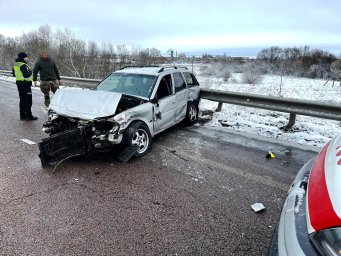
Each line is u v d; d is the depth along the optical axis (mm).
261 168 4926
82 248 2986
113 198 3938
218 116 8438
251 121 7902
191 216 3537
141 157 5391
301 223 1962
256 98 7562
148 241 3102
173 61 22609
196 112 7910
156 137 6645
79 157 5324
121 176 4590
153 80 6254
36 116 8617
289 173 4742
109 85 6547
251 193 4086
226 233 3236
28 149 5715
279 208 3717
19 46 36000
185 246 3031
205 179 4508
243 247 3023
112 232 3238
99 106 5039
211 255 2916
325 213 1839
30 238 3129
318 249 1741
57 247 2998
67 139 4809
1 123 7734
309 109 6723
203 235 3201
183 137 6645
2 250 2947
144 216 3535
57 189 4160
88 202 3832
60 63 26281
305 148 5918
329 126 7305
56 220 3441
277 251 2031
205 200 3898
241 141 6367
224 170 4840
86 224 3373
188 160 5262
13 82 18875
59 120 5461
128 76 6590
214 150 5789
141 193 4070
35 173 4656
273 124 7625
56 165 4812
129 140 5145
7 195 3979
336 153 2412
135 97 5785
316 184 2170
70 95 5492
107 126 5121
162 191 4133
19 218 3471
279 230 2143
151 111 5719
